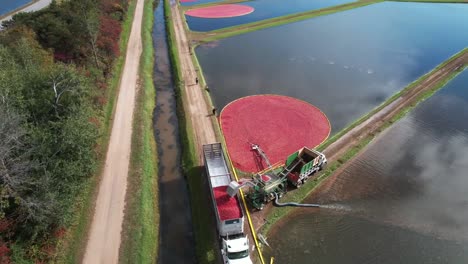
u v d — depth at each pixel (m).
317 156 34.62
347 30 81.25
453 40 75.50
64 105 33.47
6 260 22.86
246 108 48.31
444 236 29.70
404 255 28.06
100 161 36.72
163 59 67.38
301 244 28.83
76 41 51.97
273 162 37.69
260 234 29.47
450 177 36.41
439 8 100.62
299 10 97.75
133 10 93.75
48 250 25.77
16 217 25.53
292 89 54.03
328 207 32.44
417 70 61.44
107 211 30.67
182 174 37.16
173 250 28.66
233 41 74.06
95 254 26.84
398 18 90.94
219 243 28.59
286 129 43.72
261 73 59.44
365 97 52.09
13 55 38.91
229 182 31.09
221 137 41.78
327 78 57.91
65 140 29.08
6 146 24.70
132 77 56.34
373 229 30.34
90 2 61.66
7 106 27.12
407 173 36.81
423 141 42.06
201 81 55.94
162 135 43.91
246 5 103.31
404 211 32.22
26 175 25.62
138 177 34.81
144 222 30.06
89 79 46.00
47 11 55.22
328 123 45.28
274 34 78.31
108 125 43.25
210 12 96.19
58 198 26.75
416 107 49.59
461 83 56.81
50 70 36.81
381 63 63.94
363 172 36.78
